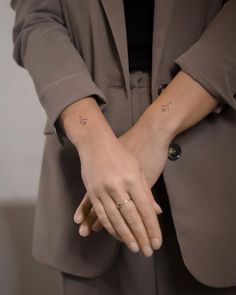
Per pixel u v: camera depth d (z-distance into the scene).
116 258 0.77
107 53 0.72
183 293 0.78
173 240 0.76
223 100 0.65
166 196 0.75
